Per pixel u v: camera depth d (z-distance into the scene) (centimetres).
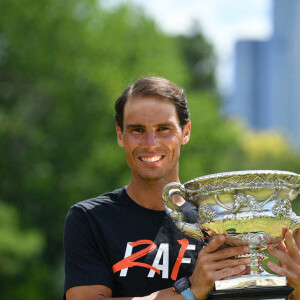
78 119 2584
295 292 377
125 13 2733
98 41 2612
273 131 6531
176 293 375
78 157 2559
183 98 423
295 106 15738
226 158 3023
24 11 2581
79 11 2692
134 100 409
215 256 371
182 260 409
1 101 2722
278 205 363
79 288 403
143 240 412
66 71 2570
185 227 385
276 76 16062
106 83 2536
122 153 2484
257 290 364
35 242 2398
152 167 410
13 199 2612
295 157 5112
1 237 2298
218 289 367
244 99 16462
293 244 370
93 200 429
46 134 2614
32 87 2728
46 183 2531
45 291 2514
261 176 359
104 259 411
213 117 2848
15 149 2670
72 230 417
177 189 398
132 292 402
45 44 2592
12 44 2591
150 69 2616
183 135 434
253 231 365
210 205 369
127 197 427
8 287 2466
